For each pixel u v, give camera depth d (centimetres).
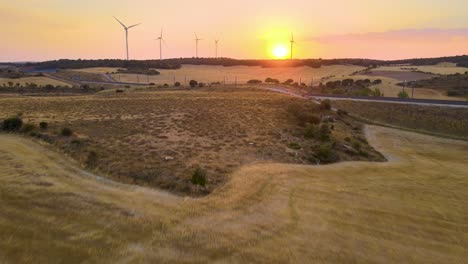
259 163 2402
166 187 1794
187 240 1272
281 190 1892
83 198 1568
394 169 2731
